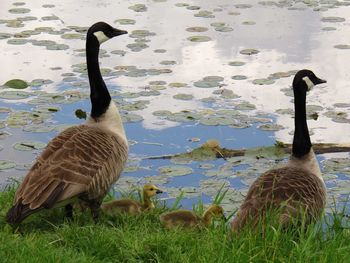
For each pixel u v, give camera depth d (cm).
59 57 2058
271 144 1614
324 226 1148
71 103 1789
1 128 1670
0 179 1466
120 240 1041
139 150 1599
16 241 998
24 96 1828
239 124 1695
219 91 1845
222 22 2284
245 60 2011
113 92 1834
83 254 989
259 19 2309
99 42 1242
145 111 1753
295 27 2238
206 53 2061
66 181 1066
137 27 2250
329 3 2473
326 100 1806
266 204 1010
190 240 1045
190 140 1639
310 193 1050
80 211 1173
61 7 2467
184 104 1786
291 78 1906
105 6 2472
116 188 1430
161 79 1912
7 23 2300
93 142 1124
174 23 2284
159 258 999
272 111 1756
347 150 1595
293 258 966
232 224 1027
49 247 987
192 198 1397
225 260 957
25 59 2038
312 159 1161
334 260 973
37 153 1577
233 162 1539
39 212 1136
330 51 2059
